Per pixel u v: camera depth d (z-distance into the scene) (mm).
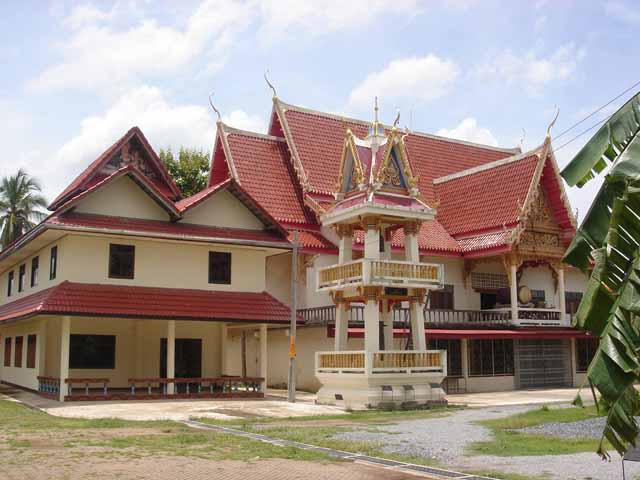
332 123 41156
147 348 29875
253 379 28125
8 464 12172
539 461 13109
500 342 36344
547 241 37312
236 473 11703
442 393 24953
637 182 6914
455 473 11859
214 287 29109
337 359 25000
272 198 36188
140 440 15414
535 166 37125
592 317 7004
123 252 27453
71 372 28359
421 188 42281
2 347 38000
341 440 15789
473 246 37281
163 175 32594
